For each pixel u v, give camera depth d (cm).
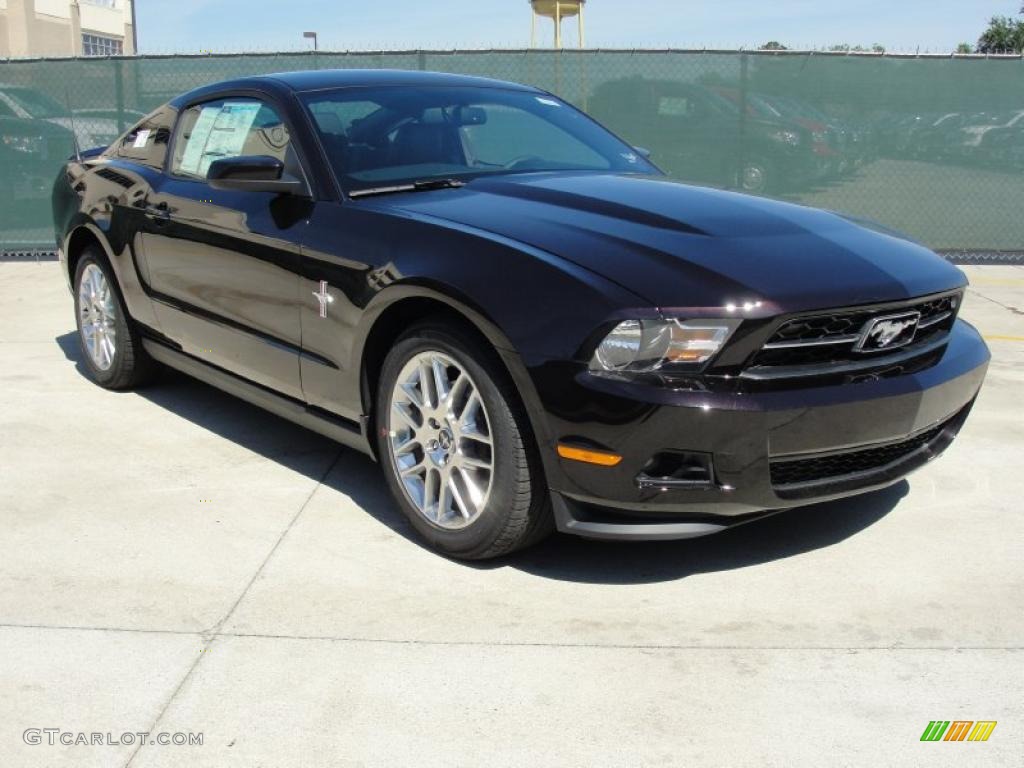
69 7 3912
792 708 254
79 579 324
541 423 295
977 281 892
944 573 328
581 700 258
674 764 233
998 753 236
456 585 320
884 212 979
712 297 284
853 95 960
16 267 962
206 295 429
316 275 362
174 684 266
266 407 419
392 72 458
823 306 291
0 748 240
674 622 297
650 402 280
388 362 341
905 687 263
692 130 970
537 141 439
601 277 292
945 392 327
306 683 266
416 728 247
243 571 330
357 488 402
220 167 372
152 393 531
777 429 288
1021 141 965
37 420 485
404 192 374
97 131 980
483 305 301
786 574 327
